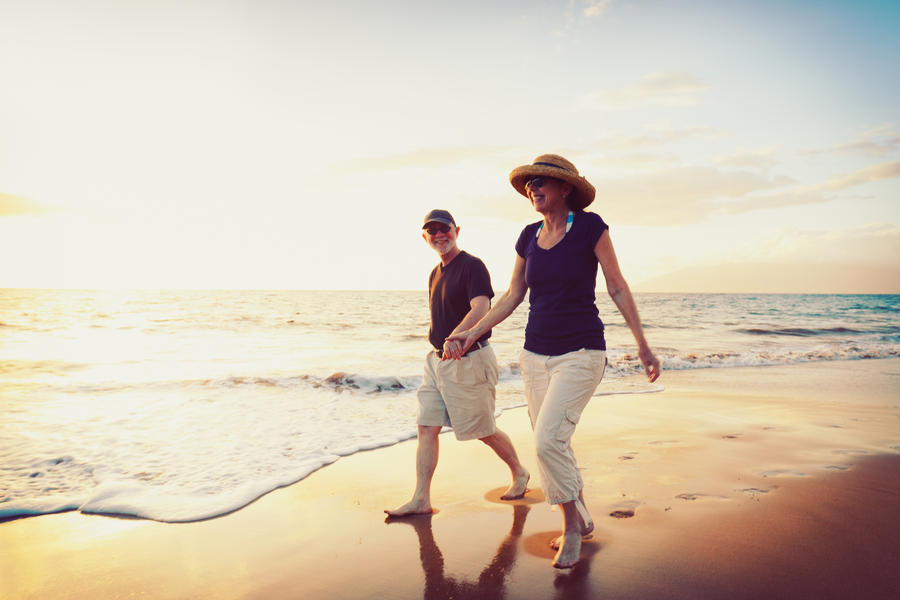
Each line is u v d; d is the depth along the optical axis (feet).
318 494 11.25
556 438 7.43
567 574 7.29
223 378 24.97
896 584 6.84
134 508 10.35
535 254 8.11
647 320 95.96
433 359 10.64
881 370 32.91
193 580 7.48
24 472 12.80
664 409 19.97
